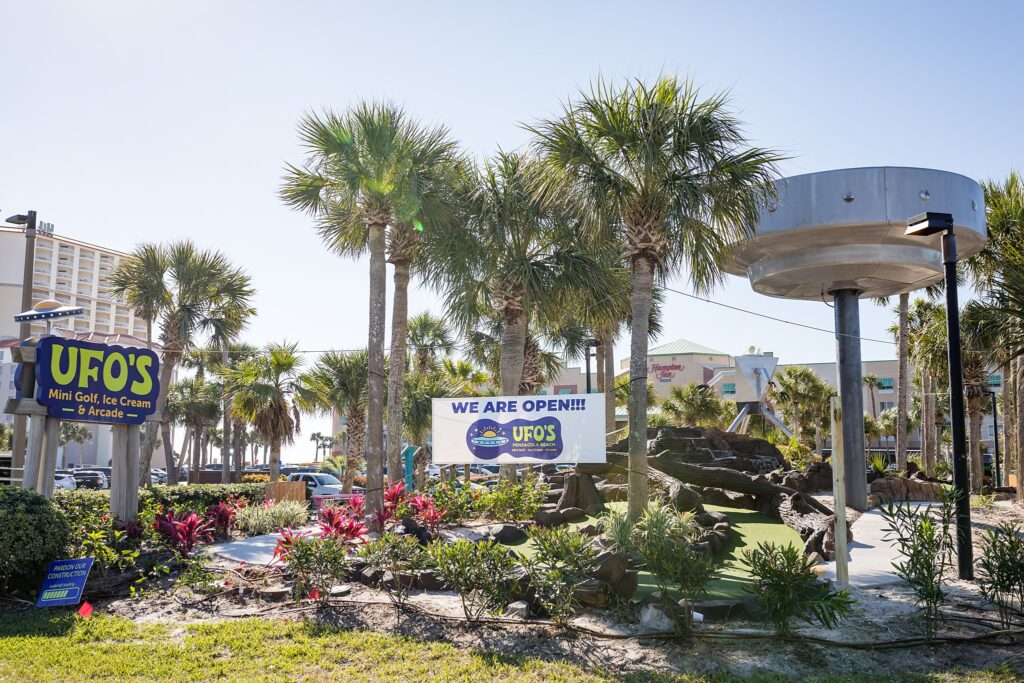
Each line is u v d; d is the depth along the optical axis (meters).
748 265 17.72
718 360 86.81
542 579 7.27
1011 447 29.59
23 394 10.84
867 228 14.98
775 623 6.46
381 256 15.31
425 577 8.64
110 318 145.62
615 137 11.02
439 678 5.89
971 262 18.48
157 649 6.73
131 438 12.40
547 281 16.78
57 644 6.95
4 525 8.68
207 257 25.77
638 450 11.09
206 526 11.99
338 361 28.45
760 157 11.11
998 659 5.97
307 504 18.62
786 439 30.06
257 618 7.79
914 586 6.82
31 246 19.78
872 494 16.89
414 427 27.92
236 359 38.84
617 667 6.04
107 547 9.59
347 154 14.41
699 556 7.15
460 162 17.09
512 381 17.23
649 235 11.41
